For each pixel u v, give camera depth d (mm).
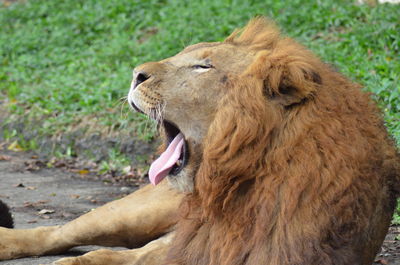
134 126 18219
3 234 10172
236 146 7289
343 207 7156
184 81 7816
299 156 7191
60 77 23031
